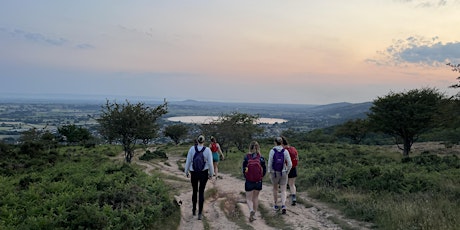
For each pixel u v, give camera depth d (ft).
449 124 87.20
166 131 178.60
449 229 22.88
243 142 105.19
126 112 66.95
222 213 31.37
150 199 28.55
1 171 40.57
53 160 51.55
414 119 90.33
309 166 57.98
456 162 55.72
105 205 24.17
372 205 30.71
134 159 97.30
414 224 24.72
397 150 116.47
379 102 97.86
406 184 37.52
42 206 24.16
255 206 29.40
